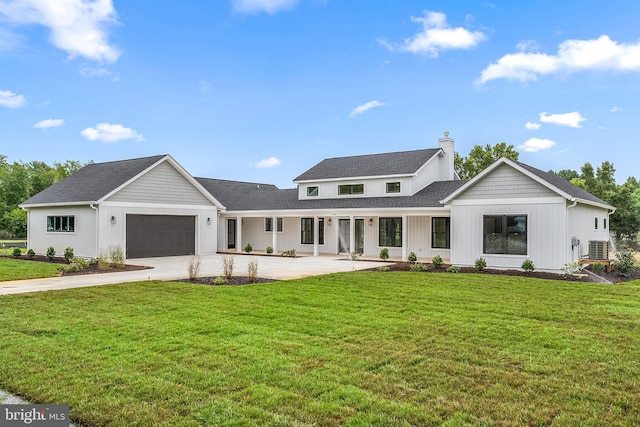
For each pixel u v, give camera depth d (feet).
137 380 15.85
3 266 54.34
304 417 13.01
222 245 87.04
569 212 49.52
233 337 21.44
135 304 29.55
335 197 79.51
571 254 49.42
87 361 17.88
